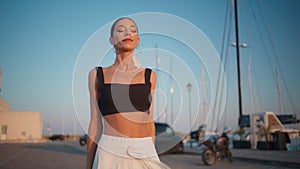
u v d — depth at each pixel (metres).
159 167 1.52
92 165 1.63
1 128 41.91
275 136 15.50
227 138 10.66
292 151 14.80
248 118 18.23
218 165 9.87
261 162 10.51
